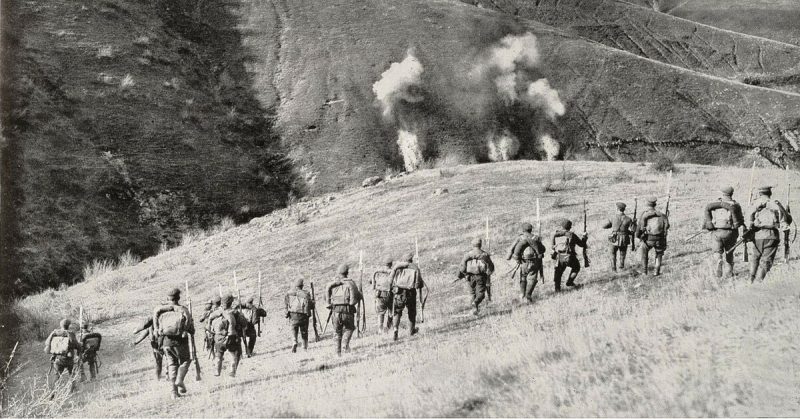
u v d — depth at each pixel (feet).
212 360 56.59
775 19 613.52
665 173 109.09
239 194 187.83
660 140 271.69
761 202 41.01
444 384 28.84
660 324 30.58
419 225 94.22
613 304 41.04
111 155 174.19
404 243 86.74
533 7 518.78
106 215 156.56
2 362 59.16
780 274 40.60
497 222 86.89
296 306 52.60
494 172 123.75
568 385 25.35
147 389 47.57
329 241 99.50
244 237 118.52
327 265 89.20
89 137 175.42
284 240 107.14
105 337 77.20
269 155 216.54
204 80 239.50
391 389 30.17
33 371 60.18
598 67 300.61
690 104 292.61
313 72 256.93
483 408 25.54
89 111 184.14
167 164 183.42
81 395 50.44
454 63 275.59
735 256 53.52
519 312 46.68
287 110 238.48
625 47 497.46
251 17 282.56
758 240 40.37
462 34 293.64
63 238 142.10
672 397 21.83
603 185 103.04
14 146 151.64
